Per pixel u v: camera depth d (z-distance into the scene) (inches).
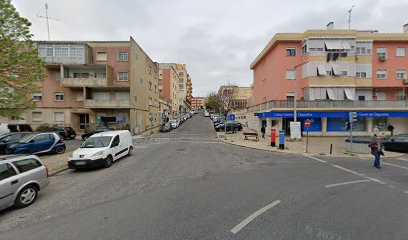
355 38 954.1
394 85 1034.7
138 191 260.1
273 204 214.8
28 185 225.5
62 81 1043.9
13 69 350.0
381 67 1037.8
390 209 204.1
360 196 239.5
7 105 367.9
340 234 159.0
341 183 289.6
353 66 952.9
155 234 160.4
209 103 2930.6
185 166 394.9
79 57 1059.9
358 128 973.8
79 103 1109.1
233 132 1190.3
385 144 603.8
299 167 389.1
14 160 224.2
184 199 230.2
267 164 414.9
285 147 649.0
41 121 1096.8
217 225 173.0
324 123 951.6
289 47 1013.8
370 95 1042.7
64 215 197.5
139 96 1231.5
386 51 1039.0
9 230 172.2
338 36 946.7
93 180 313.4
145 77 1355.8
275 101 921.5
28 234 164.9
